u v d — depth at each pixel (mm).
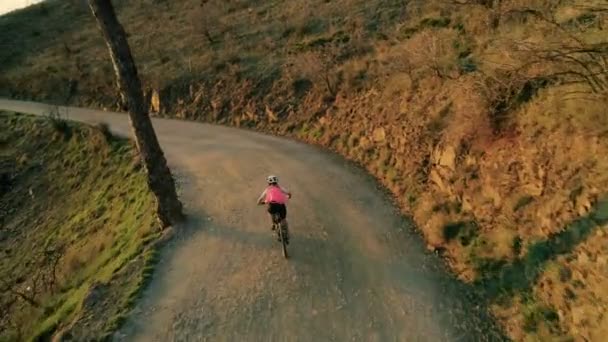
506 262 8430
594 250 6930
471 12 17703
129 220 15305
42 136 28469
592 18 11445
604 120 8039
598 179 7570
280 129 21375
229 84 25922
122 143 23453
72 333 8672
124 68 11148
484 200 9898
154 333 8328
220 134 22359
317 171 15516
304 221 11898
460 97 12578
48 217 21703
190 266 10352
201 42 32906
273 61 25781
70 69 37656
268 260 10227
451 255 9555
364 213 12016
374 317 8062
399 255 9906
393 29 22766
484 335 7312
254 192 14367
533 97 10094
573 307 6723
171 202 12273
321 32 26953
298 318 8242
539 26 12406
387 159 14594
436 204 11078
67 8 54438
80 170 23844
